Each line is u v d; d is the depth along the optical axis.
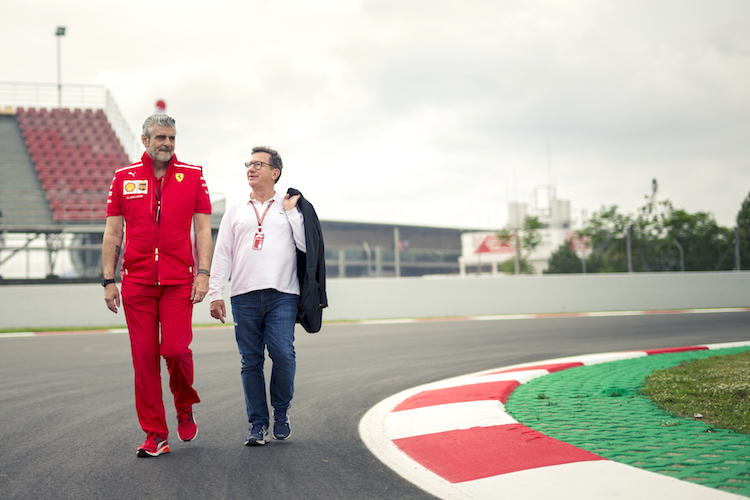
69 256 14.62
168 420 4.00
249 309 3.32
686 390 4.28
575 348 7.75
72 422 3.95
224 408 4.37
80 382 5.61
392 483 2.61
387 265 23.38
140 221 3.15
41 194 19.19
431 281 14.59
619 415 3.70
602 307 15.69
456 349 7.86
